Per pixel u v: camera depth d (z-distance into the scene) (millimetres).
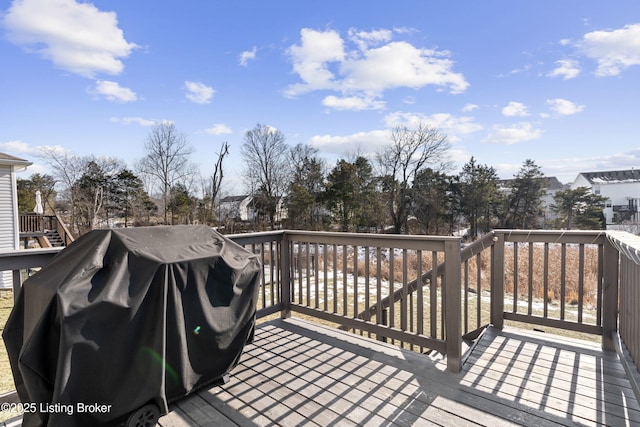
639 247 1661
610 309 2529
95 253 1588
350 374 2252
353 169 26828
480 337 2834
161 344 1636
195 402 1938
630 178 35344
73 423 1391
